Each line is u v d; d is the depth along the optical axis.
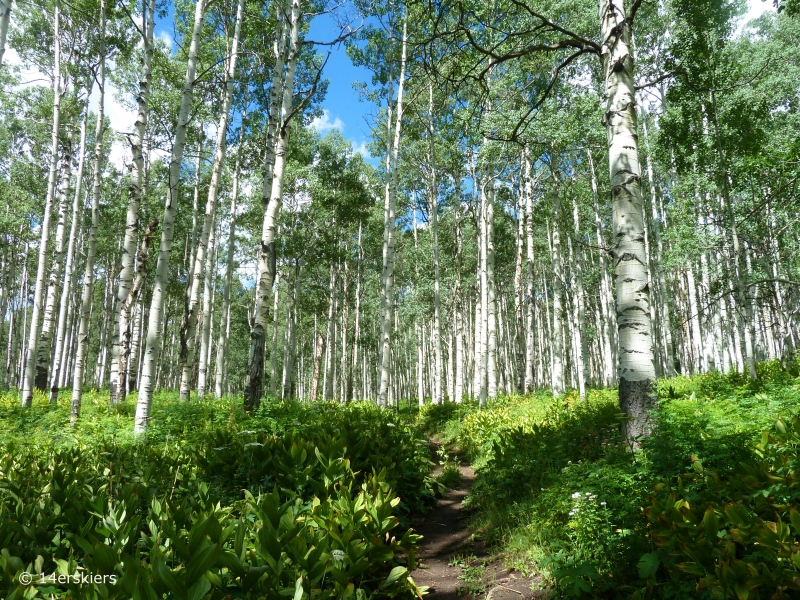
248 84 19.12
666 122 12.94
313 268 29.97
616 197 5.57
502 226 27.02
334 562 2.99
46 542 2.87
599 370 35.16
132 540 2.84
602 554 3.50
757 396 6.86
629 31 5.83
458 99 8.30
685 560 2.72
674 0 11.99
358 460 5.61
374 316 36.59
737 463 3.55
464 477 8.40
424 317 33.16
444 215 27.12
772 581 2.21
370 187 28.25
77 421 9.16
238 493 4.56
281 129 10.27
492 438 9.39
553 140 13.25
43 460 5.03
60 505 3.33
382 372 16.09
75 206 18.58
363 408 12.89
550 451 6.43
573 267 20.00
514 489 6.07
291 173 21.77
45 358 16.72
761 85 14.09
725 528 2.73
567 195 20.02
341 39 10.44
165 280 8.96
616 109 5.69
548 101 13.61
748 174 11.78
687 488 3.22
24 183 23.16
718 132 11.77
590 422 7.45
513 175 21.25
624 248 5.44
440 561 4.85
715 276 17.75
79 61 16.70
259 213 22.97
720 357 21.00
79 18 16.23
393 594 3.37
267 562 2.67
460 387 22.17
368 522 3.61
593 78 16.36
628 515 3.43
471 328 33.09
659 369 19.22
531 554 4.23
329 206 24.09
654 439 4.14
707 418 5.27
